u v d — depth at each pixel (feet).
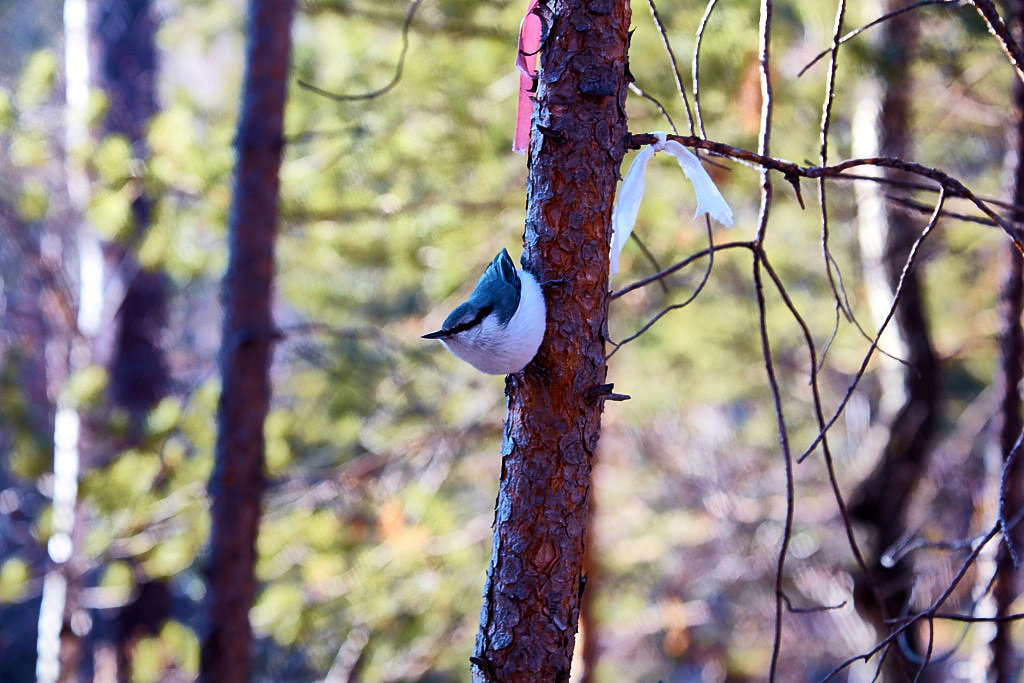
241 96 24.12
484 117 29.22
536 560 10.12
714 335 40.86
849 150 33.83
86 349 40.09
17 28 58.75
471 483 43.39
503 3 26.81
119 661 42.52
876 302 32.60
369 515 35.91
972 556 10.62
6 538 47.21
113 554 30.94
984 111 34.91
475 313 9.70
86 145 27.04
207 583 24.52
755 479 51.96
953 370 52.06
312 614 33.32
